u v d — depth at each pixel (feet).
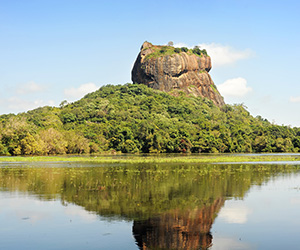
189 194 99.55
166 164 209.26
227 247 57.41
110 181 124.67
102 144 422.82
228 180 129.59
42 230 64.90
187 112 643.86
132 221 70.69
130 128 452.76
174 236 62.18
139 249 56.08
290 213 78.28
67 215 75.10
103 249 56.03
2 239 60.39
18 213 76.79
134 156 328.08
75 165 200.03
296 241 60.29
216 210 80.28
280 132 544.62
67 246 57.21
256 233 64.18
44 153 351.25
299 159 264.31
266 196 97.35
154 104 631.15
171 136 451.94
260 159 258.57
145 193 100.58
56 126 457.27
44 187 110.83
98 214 75.92
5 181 124.16
